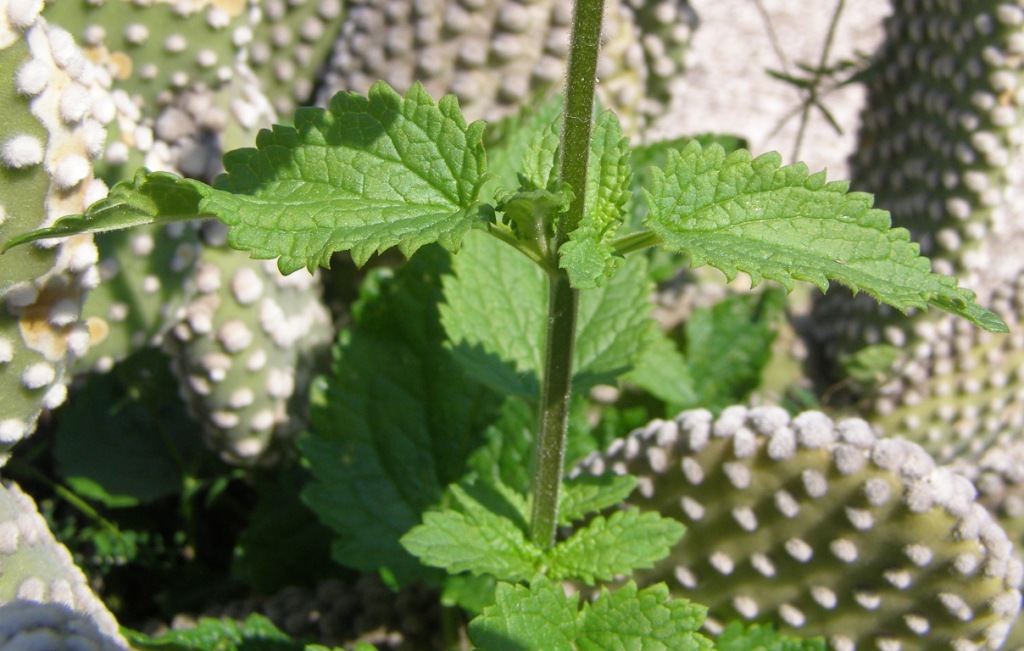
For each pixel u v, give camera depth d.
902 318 0.67
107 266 0.52
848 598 0.52
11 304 0.44
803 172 0.43
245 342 0.57
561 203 0.41
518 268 0.55
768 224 0.43
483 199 0.56
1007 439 0.73
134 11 0.56
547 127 0.46
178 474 0.64
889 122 0.70
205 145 0.57
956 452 0.72
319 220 0.42
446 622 0.58
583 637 0.47
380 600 0.59
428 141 0.43
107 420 0.64
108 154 0.51
